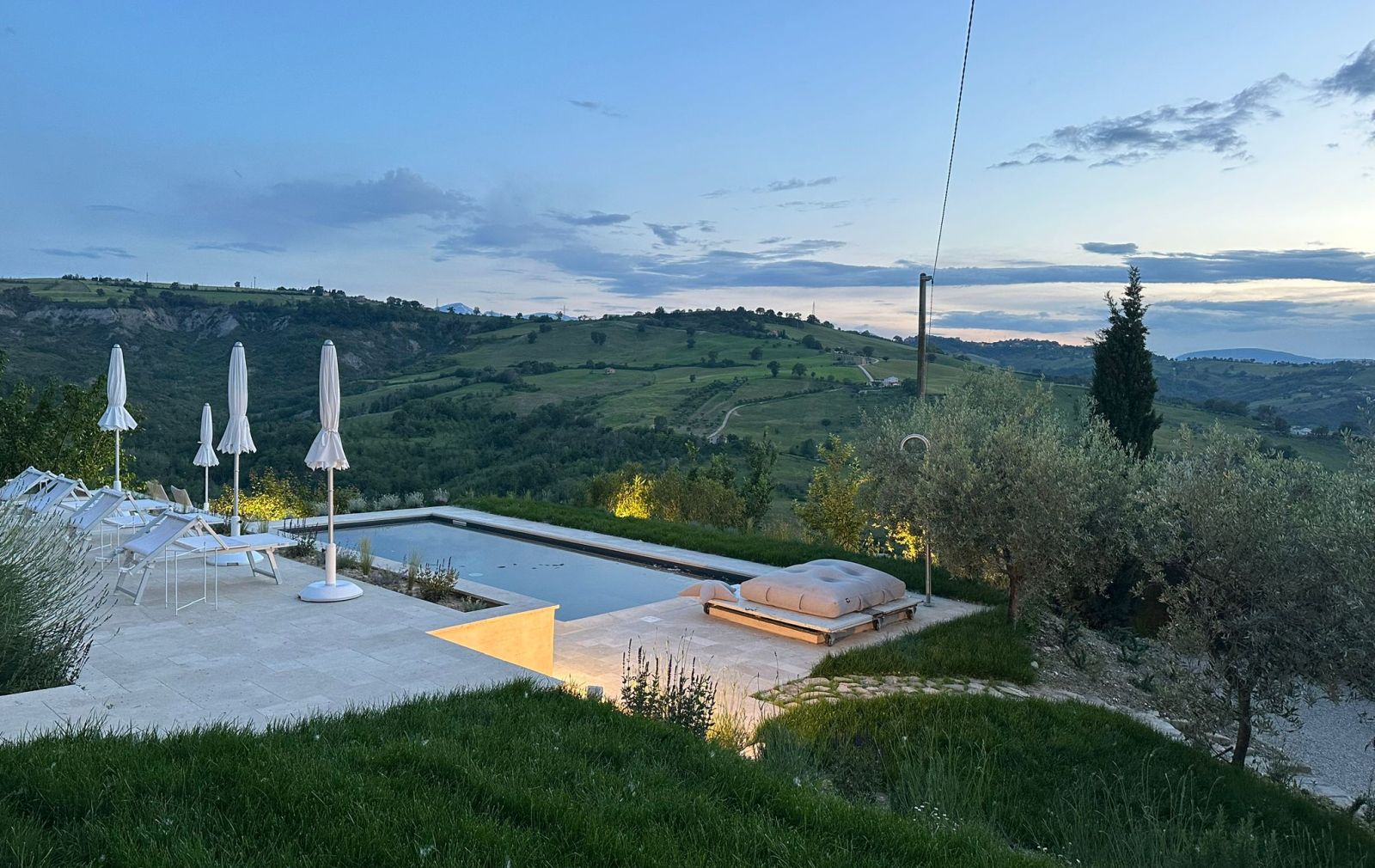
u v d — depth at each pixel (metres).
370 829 2.88
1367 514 5.75
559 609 10.13
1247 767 6.44
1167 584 6.86
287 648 5.88
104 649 5.75
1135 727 6.36
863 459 11.23
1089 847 4.18
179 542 7.40
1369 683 5.75
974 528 8.59
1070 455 8.69
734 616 8.98
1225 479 6.49
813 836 3.28
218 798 3.09
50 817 2.85
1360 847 4.96
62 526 6.11
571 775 3.72
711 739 5.00
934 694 6.46
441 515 16.03
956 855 3.36
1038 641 9.01
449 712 4.46
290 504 15.35
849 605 8.33
